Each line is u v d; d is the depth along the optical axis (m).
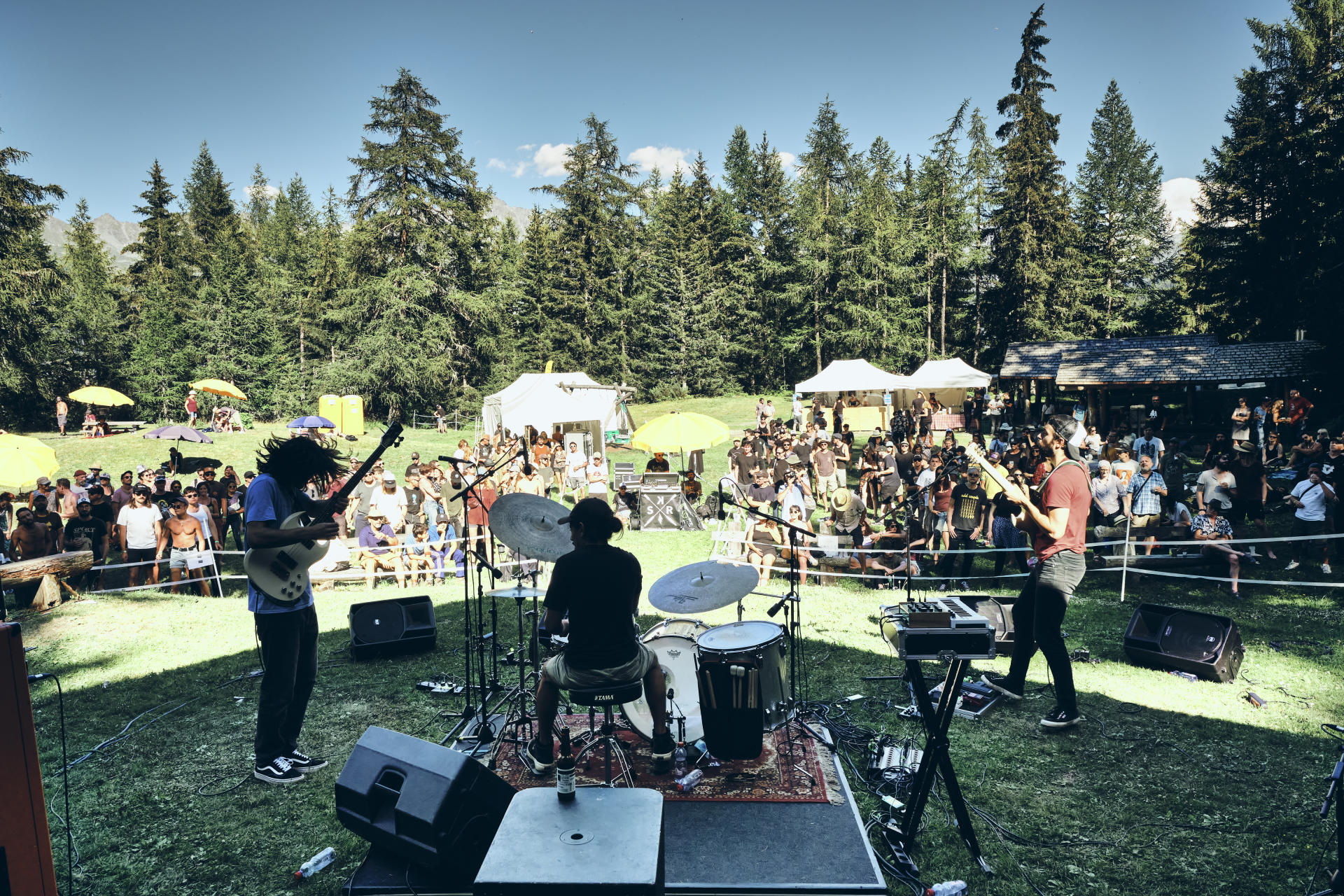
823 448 17.97
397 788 3.93
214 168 71.12
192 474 25.52
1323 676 6.82
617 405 30.38
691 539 14.98
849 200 57.12
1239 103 35.19
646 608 9.73
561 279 52.12
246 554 5.02
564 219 53.03
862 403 32.59
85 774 5.31
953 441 19.34
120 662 7.98
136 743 5.83
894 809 4.60
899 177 60.78
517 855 2.88
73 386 41.16
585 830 3.02
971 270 51.50
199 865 4.19
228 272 50.62
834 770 5.04
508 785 3.96
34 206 35.00
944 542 11.38
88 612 9.70
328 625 9.32
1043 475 11.86
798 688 6.70
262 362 43.62
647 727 5.37
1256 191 31.62
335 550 11.90
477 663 7.59
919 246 50.78
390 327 41.62
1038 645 5.96
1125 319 53.06
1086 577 10.98
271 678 5.13
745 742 4.93
